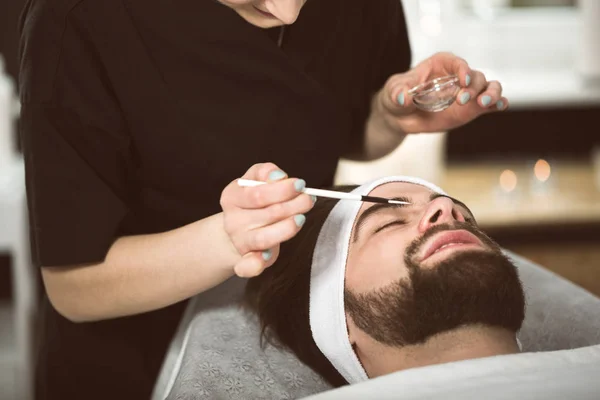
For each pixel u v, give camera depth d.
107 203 1.28
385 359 1.28
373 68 1.60
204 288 1.22
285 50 1.43
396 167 2.64
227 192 1.09
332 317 1.32
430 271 1.21
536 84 3.23
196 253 1.17
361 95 1.58
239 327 1.47
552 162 3.33
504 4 3.41
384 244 1.29
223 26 1.33
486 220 2.73
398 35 1.64
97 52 1.30
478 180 3.13
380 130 1.61
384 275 1.26
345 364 1.34
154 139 1.35
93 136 1.30
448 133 3.33
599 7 3.07
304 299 1.41
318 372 1.42
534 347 1.44
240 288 1.56
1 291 3.02
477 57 3.41
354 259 1.32
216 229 1.15
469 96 1.36
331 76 1.49
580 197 2.92
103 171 1.32
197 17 1.33
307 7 1.42
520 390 1.08
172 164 1.38
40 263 1.28
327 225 1.38
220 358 1.39
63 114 1.27
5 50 2.82
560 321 1.44
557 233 3.01
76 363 1.54
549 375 1.11
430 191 1.41
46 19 1.27
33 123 1.26
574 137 3.37
